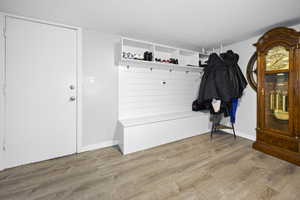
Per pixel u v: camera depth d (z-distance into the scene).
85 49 2.16
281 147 1.97
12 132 1.77
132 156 2.08
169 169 1.74
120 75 2.49
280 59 1.97
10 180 1.53
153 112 2.89
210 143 2.54
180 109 3.27
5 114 1.73
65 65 2.04
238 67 2.60
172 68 3.08
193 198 1.28
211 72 2.62
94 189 1.41
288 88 1.89
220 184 1.46
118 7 1.58
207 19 1.86
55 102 2.00
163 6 1.56
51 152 2.00
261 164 1.82
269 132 2.09
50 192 1.37
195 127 2.95
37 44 1.86
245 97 2.74
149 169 1.75
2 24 1.67
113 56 2.39
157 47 2.71
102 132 2.37
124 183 1.49
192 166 1.80
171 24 2.00
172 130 2.62
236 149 2.28
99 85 2.30
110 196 1.32
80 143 2.18
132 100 2.63
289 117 1.88
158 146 2.44
